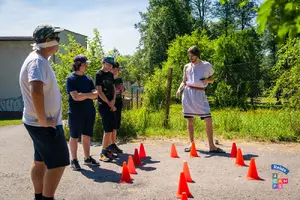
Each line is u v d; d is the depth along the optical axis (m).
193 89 7.52
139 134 9.99
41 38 3.74
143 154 7.21
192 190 4.96
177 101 17.25
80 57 6.03
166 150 7.90
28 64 3.61
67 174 5.88
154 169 6.20
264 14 2.10
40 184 4.12
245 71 16.44
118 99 7.64
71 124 6.09
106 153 6.82
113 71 7.64
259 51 35.50
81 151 7.86
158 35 44.88
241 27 46.00
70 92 5.91
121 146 8.47
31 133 3.70
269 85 11.38
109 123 6.70
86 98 5.93
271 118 10.12
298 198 4.60
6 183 5.48
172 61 28.48
